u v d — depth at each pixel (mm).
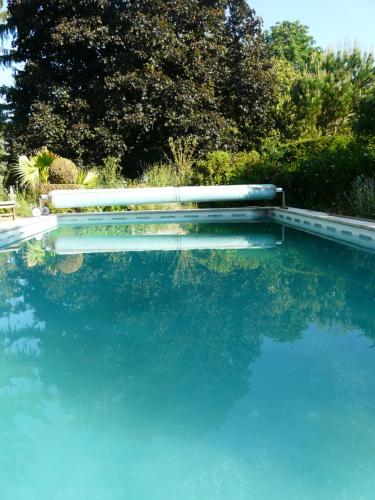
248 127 15094
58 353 2598
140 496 1415
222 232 7609
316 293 3672
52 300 3699
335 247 5820
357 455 1598
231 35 14375
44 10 13320
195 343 2682
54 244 6660
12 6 13516
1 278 4516
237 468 1551
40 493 1448
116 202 9312
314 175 8844
